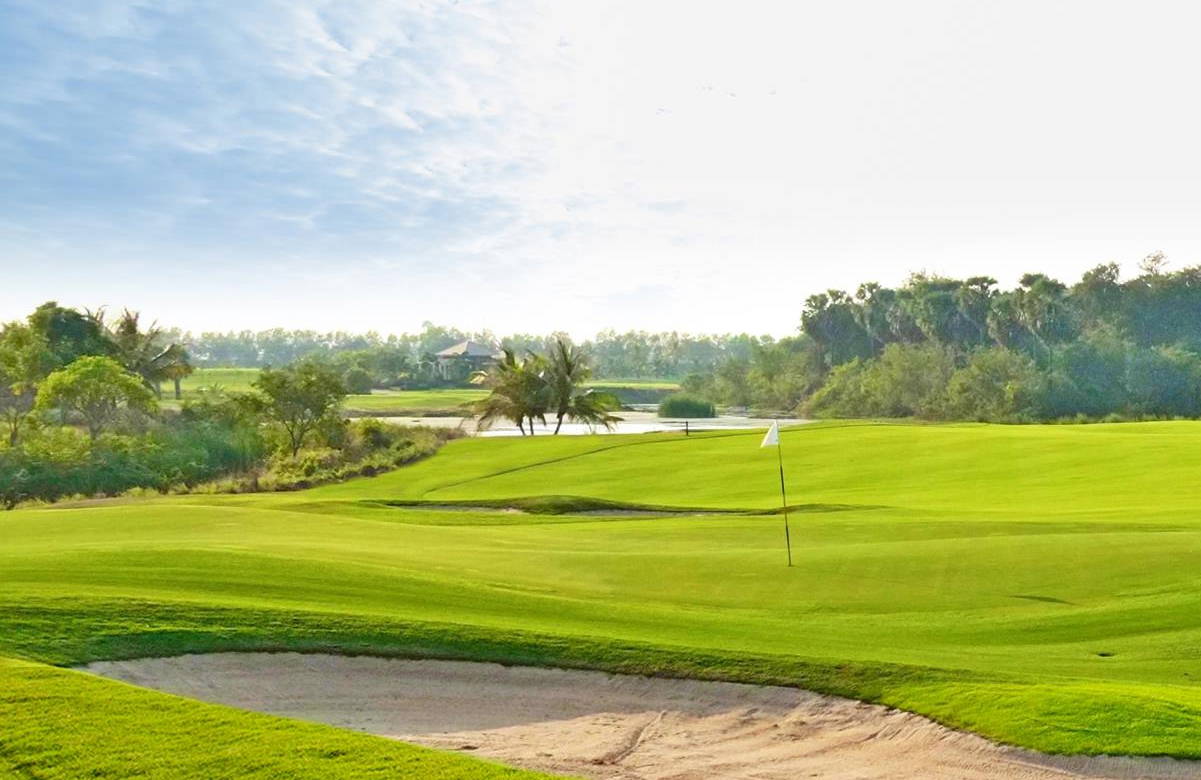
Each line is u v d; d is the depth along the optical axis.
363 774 7.72
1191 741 9.02
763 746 9.84
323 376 60.94
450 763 8.01
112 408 54.66
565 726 10.47
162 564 16.36
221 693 11.03
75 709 9.16
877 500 36.31
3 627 11.86
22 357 61.19
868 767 9.23
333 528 25.27
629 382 191.00
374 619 12.99
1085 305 117.44
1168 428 56.50
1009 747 9.21
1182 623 14.55
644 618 14.40
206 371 169.12
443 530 26.05
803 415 117.44
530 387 76.50
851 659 11.80
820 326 135.75
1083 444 45.09
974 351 117.00
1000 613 15.56
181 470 50.19
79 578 15.12
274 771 7.75
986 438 49.78
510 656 12.01
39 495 43.72
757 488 42.16
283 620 12.84
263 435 60.50
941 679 10.94
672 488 43.72
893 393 106.88
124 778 7.62
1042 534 22.31
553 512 35.50
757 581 17.97
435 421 98.06
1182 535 20.42
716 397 142.88
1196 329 112.50
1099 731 9.30
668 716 10.67
